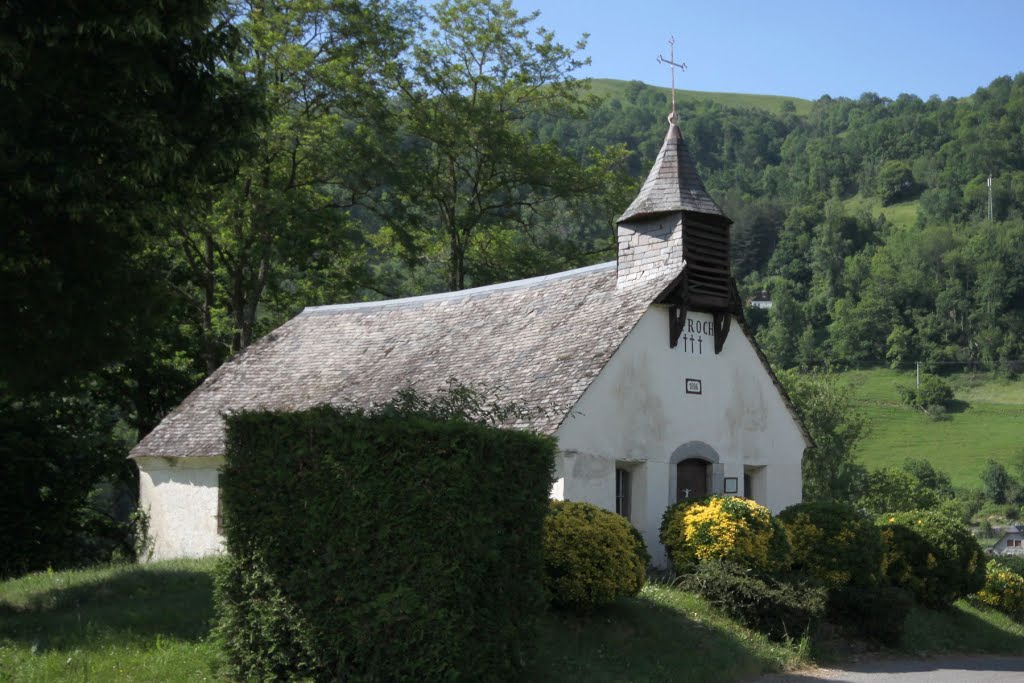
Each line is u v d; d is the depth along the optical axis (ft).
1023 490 291.99
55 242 50.55
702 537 64.08
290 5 110.52
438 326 89.61
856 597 64.80
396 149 116.98
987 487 295.89
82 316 51.98
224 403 91.20
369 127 114.32
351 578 37.47
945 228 449.48
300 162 114.62
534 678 42.42
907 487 166.61
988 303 411.34
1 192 47.09
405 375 83.76
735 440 79.66
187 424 90.12
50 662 40.86
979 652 68.85
